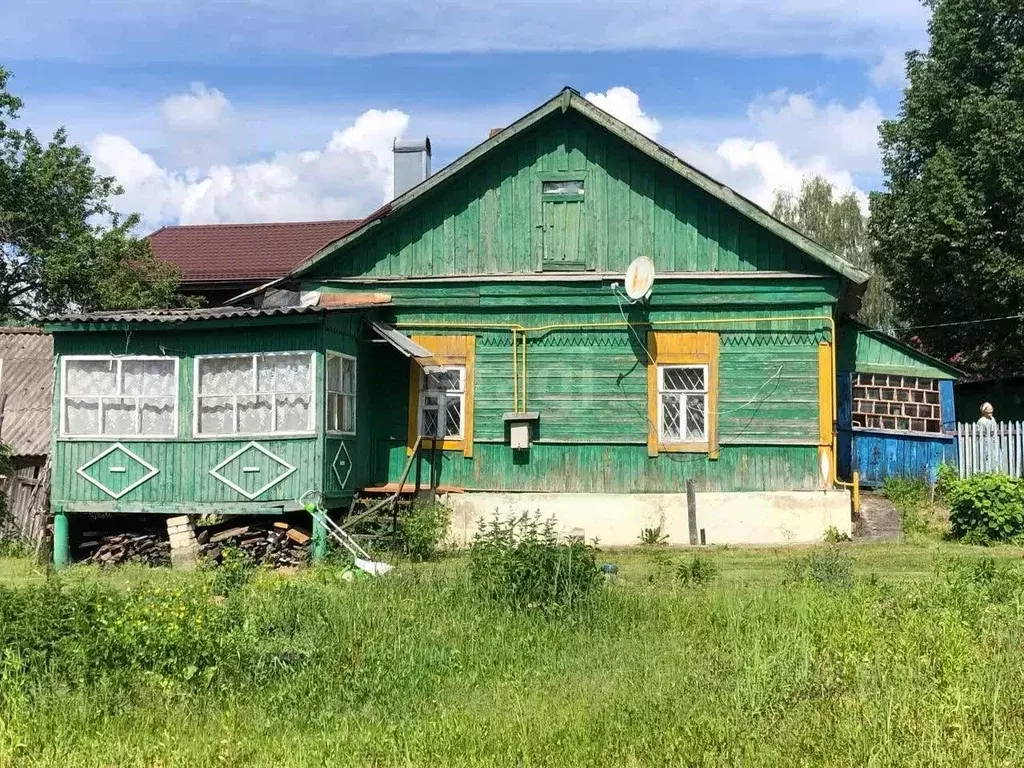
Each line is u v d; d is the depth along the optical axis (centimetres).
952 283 2797
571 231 1881
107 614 889
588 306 1862
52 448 1739
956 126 2750
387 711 784
